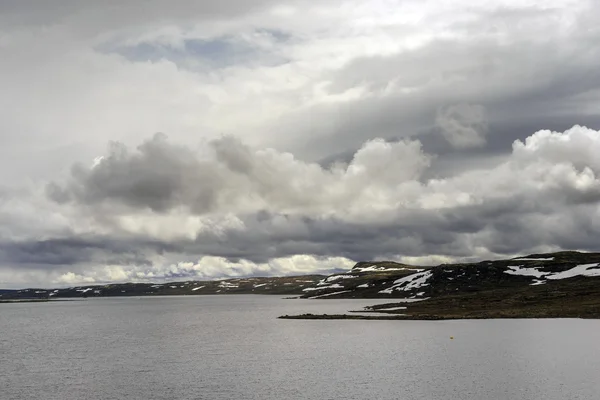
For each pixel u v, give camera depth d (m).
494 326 115.44
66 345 113.56
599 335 95.38
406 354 83.38
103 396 60.41
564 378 61.78
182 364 81.25
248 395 59.00
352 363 77.31
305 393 59.16
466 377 64.19
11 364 85.38
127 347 106.62
